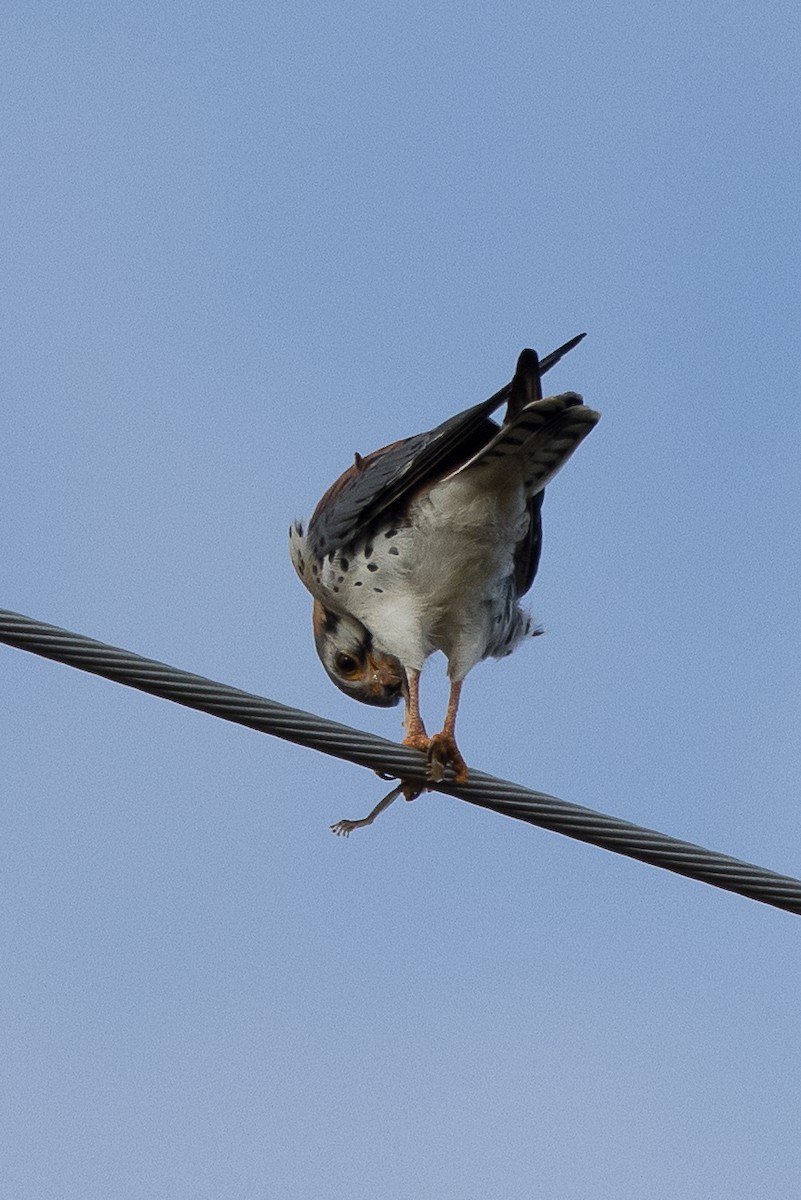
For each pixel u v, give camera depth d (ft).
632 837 31.04
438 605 38.88
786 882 30.91
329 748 31.07
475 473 37.17
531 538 40.65
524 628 42.14
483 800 31.89
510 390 35.14
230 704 29.81
